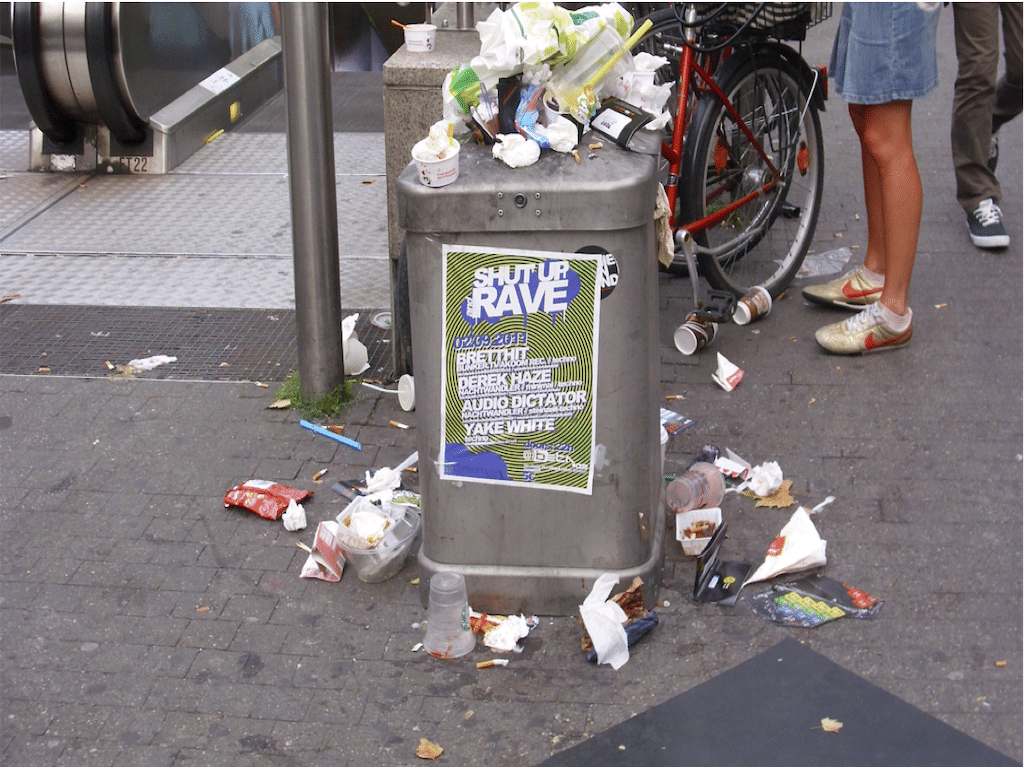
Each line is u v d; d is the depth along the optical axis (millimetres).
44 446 4031
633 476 2961
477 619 3092
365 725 2748
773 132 5184
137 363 4641
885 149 4305
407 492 3668
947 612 3076
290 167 3912
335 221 4051
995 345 4586
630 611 3045
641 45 4848
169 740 2713
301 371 4227
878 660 2910
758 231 5188
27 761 2652
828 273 5379
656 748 2652
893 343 4539
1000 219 5449
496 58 2750
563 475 2955
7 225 6277
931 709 2742
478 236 2721
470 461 2965
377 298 5262
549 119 2871
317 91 3803
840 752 2625
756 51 4789
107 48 6688
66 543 3488
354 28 9695
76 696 2861
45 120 6961
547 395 2871
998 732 2668
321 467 3898
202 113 7645
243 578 3320
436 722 2750
